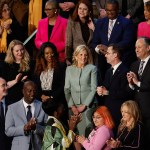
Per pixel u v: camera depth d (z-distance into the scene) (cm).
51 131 2323
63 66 2797
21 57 2831
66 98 2734
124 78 2672
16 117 2561
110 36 2927
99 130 2439
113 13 2922
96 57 2936
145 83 2617
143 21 3100
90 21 2984
